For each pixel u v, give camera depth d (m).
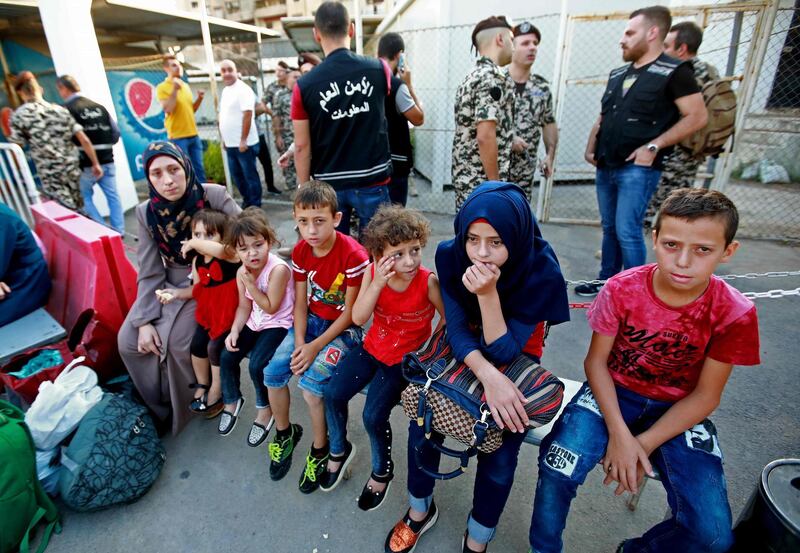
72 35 5.23
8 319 2.30
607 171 3.09
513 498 1.82
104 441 1.75
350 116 2.56
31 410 1.73
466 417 1.34
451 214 5.70
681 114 2.66
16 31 7.36
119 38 8.70
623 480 1.29
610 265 3.37
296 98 2.58
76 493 1.69
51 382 1.97
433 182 6.51
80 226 2.34
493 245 1.30
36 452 1.74
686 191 1.17
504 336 1.38
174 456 2.08
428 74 6.66
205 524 1.75
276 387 1.84
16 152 3.69
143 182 7.70
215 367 2.16
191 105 6.04
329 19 2.46
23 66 7.57
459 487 1.88
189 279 2.29
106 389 2.13
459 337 1.46
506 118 2.72
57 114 4.30
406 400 1.46
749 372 2.50
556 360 2.70
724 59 5.05
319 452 1.88
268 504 1.83
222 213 2.10
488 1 5.95
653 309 1.31
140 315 2.09
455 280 1.53
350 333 1.96
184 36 8.91
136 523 1.76
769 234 4.57
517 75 3.54
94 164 4.64
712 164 4.77
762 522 1.13
